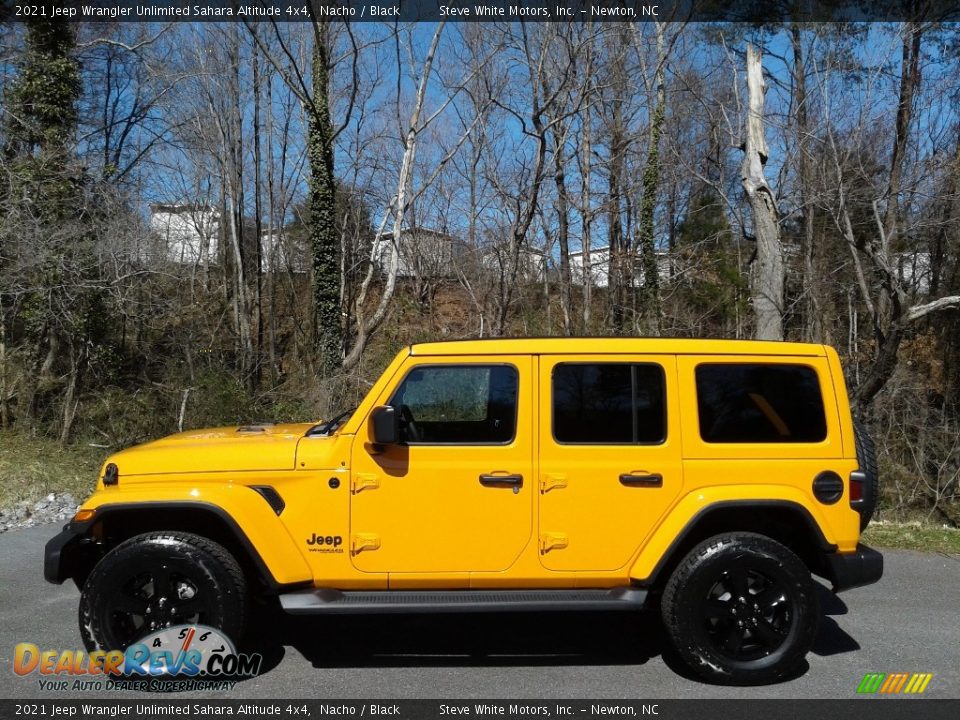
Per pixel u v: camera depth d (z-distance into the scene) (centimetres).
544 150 1523
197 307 1744
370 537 400
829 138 1284
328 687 400
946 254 1576
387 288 1390
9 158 1245
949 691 397
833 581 412
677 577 402
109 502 392
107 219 1212
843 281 1620
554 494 405
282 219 2238
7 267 1095
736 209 1958
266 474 400
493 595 402
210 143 2159
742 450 412
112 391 1241
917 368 1535
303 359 1855
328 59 1409
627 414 413
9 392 1197
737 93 1465
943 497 1356
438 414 415
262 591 440
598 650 453
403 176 1399
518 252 1606
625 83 1683
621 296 1736
